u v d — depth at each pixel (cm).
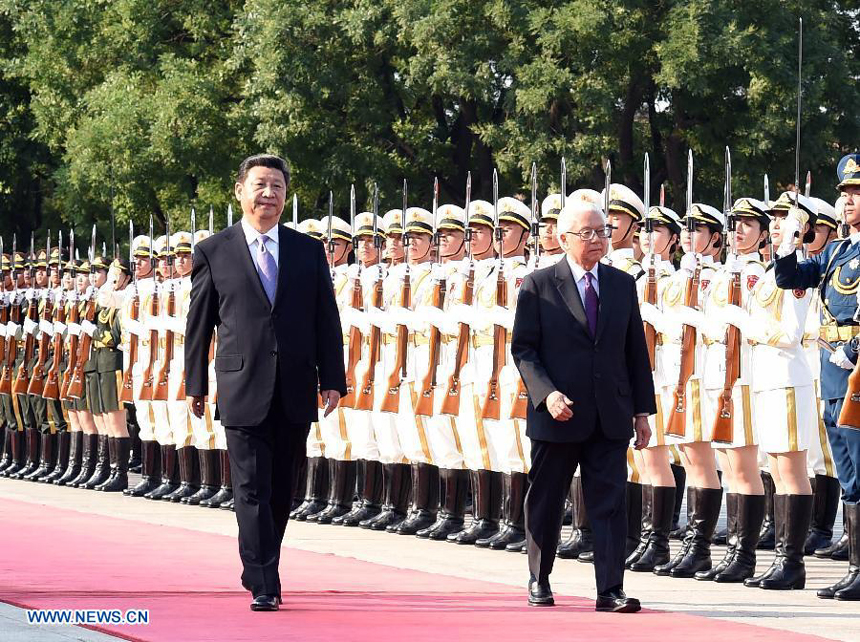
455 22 3209
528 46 3194
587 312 1113
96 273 2220
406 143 3597
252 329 1101
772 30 3142
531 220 1544
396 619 1041
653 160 3497
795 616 1103
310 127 3394
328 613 1064
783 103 3162
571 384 1099
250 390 1095
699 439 1323
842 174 1195
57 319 2311
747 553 1305
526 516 1129
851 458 1179
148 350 2047
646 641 966
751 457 1304
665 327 1358
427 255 1700
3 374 2492
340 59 3419
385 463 1714
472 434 1565
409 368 1680
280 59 3356
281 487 1127
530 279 1130
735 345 1292
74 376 2216
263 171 1117
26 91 4625
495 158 3241
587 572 1364
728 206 1335
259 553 1085
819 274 1214
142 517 1795
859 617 1103
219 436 1958
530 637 972
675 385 1335
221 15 3841
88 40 3981
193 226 1962
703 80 3042
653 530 1385
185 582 1214
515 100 3203
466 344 1566
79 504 1955
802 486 1263
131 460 2512
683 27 3028
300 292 1113
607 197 1434
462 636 971
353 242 1792
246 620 1027
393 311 1684
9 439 2519
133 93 3684
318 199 3700
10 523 1656
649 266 1392
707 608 1138
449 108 3725
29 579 1222
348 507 1783
